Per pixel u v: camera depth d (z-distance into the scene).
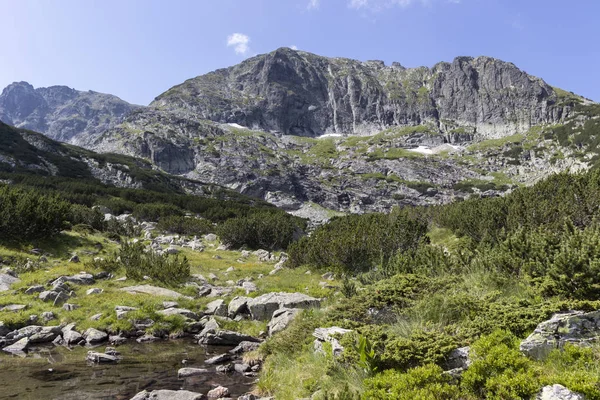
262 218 41.66
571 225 12.63
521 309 7.94
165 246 33.09
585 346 6.39
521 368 6.00
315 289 19.44
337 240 25.42
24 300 16.31
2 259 21.84
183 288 20.27
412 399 5.92
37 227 26.19
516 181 152.12
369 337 8.41
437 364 7.15
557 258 9.22
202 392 9.42
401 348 7.59
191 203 65.19
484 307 8.77
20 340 12.95
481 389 6.07
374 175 169.88
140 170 108.19
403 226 25.17
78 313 15.53
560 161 148.62
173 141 166.25
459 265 14.06
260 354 11.91
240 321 16.02
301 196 154.62
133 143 160.88
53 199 31.19
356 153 198.75
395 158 184.88
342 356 8.41
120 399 8.83
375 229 25.83
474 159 182.62
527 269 10.85
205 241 41.03
